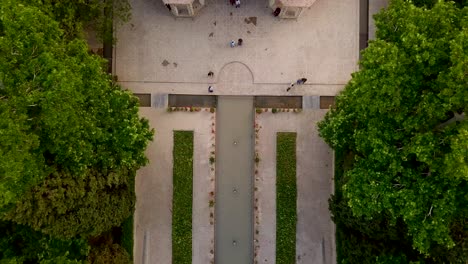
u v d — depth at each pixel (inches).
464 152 665.6
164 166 1154.0
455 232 863.7
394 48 751.1
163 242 1148.5
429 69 737.0
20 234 910.4
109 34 1071.0
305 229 1151.6
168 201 1152.2
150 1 1167.6
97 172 906.7
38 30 780.0
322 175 1157.7
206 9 1167.6
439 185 746.8
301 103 1170.6
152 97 1165.1
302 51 1171.3
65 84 735.7
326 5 1173.7
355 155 898.1
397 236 920.3
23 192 781.9
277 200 1152.2
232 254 1170.6
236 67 1170.0
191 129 1160.8
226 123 1175.0
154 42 1168.2
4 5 748.6
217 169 1171.3
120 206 969.5
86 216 883.4
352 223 965.8
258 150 1159.0
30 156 743.7
